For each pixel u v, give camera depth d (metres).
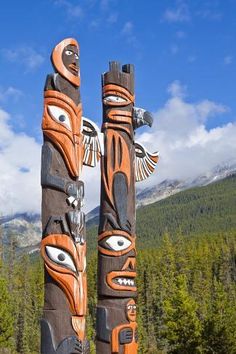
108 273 11.52
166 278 63.59
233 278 74.69
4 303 34.94
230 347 32.03
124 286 11.46
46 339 8.98
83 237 9.63
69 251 9.34
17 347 47.22
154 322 58.12
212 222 159.75
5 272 55.06
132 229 12.01
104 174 12.17
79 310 9.18
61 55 10.48
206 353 32.59
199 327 33.94
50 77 10.31
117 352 11.02
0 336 34.28
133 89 13.09
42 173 9.77
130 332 11.27
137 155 13.12
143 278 64.38
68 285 9.20
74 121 10.23
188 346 33.59
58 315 9.09
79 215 9.56
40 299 53.72
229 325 32.41
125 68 13.20
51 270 9.26
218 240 91.62
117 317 11.25
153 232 170.50
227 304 33.66
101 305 11.43
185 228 162.75
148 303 59.75
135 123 12.83
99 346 11.17
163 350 51.28
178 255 74.06
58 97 10.16
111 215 11.88
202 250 81.25
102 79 12.98
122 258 11.62
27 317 51.50
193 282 65.81
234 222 152.62
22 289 57.62
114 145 12.30
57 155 9.92
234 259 78.19
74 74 10.55
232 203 183.75
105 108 12.73
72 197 9.67
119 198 11.95
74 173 9.92
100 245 11.86
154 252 81.94
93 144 11.63
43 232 9.52
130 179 12.27
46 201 9.62
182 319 34.28
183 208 191.50
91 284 57.12
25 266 64.31
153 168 13.32
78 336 9.07
